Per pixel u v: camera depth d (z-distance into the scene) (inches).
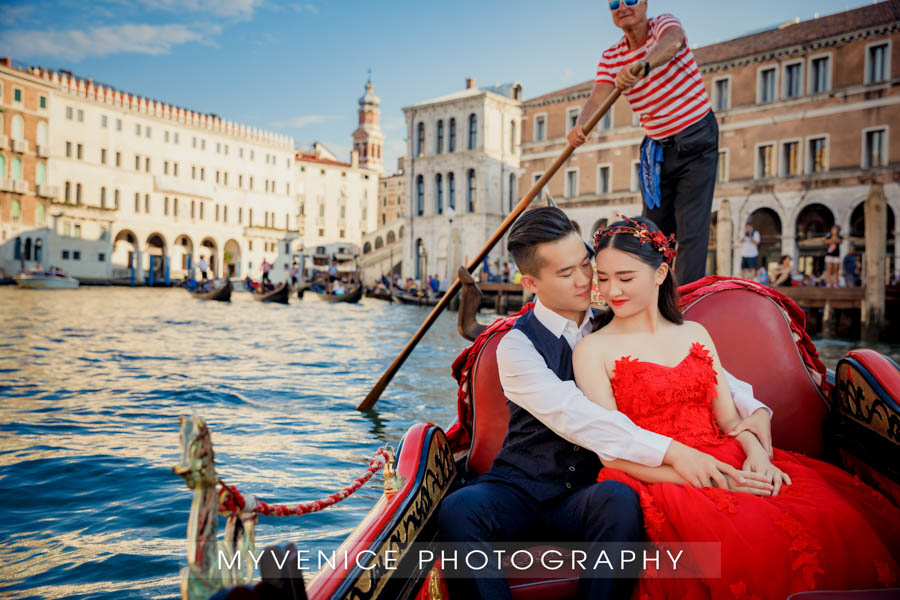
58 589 103.1
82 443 188.5
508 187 1526.8
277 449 183.6
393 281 1519.4
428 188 1547.7
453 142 1520.7
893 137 914.7
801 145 988.6
